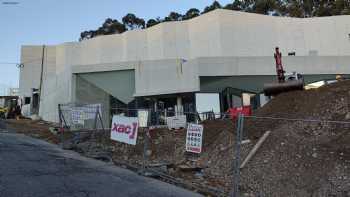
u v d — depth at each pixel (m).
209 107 30.97
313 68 34.38
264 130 12.94
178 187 9.75
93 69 34.16
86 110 19.89
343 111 12.36
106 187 9.12
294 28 55.19
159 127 18.34
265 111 16.16
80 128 19.59
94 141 16.78
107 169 11.70
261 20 53.91
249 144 11.91
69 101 33.44
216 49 52.22
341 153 9.27
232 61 32.69
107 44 65.75
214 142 13.81
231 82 33.16
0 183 8.86
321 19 55.84
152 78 33.69
